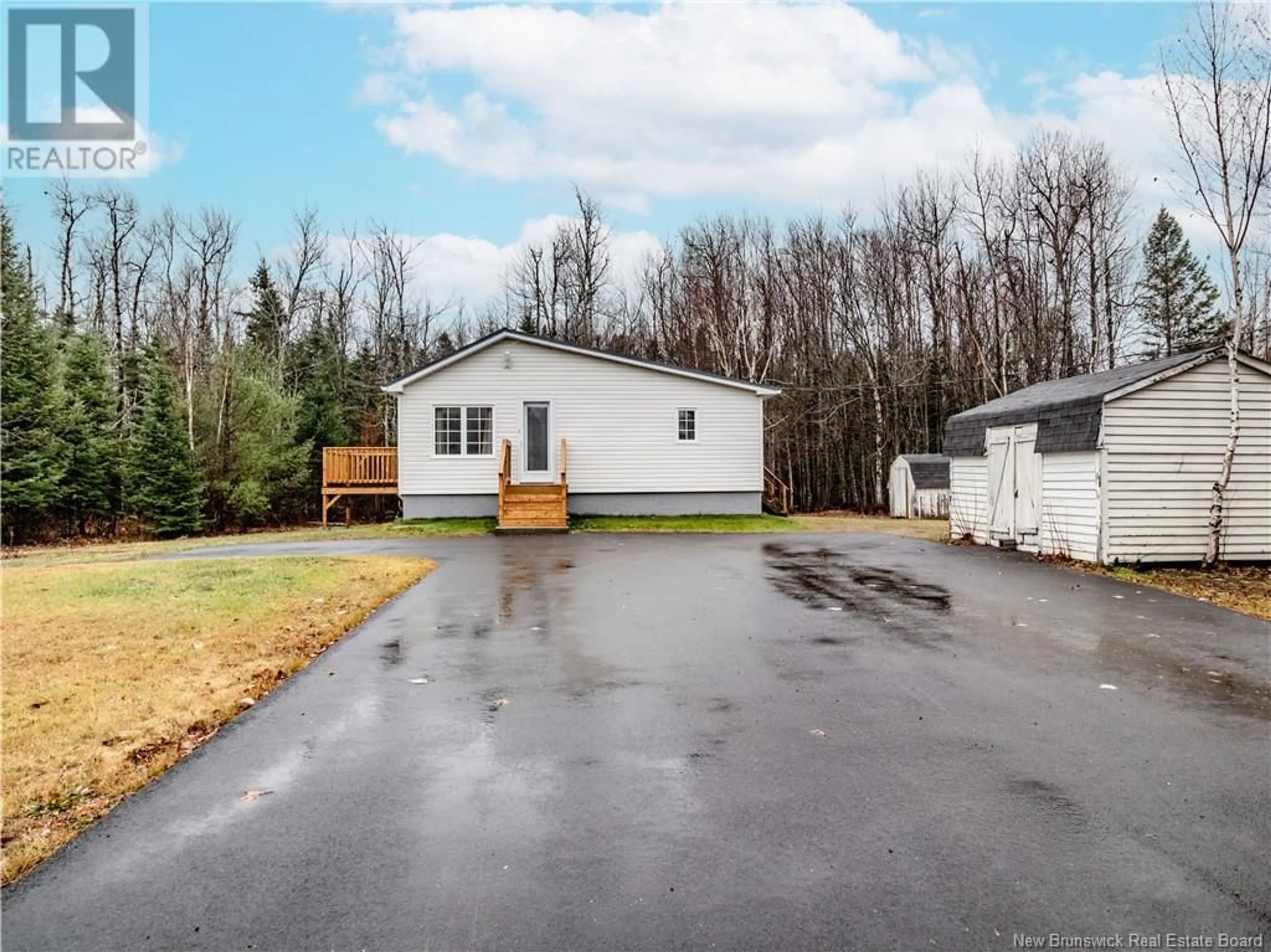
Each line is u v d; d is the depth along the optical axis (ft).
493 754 13.28
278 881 9.16
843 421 118.93
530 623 24.47
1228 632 23.00
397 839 10.21
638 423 67.36
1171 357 44.11
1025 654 20.22
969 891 8.85
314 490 99.60
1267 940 7.93
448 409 66.18
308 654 20.44
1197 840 10.08
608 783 11.99
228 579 33.24
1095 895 8.75
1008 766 12.61
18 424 71.46
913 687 17.19
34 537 74.18
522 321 133.08
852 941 7.90
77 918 8.42
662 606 27.20
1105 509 37.45
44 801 11.42
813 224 125.70
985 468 48.08
